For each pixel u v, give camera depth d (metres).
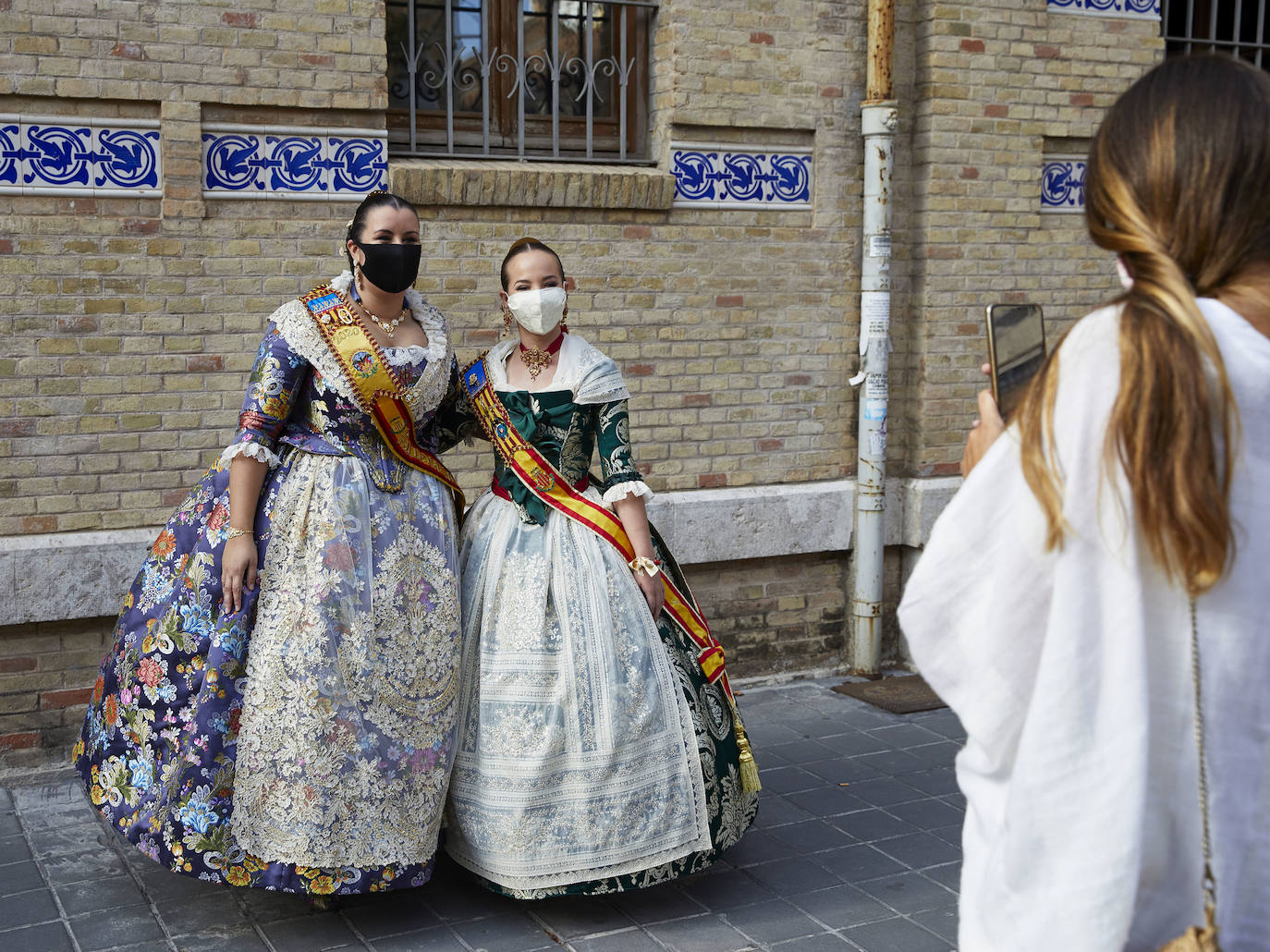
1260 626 1.18
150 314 4.39
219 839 3.09
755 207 5.38
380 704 3.14
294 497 3.16
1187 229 1.21
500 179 4.82
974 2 5.56
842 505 5.64
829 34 5.41
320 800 3.06
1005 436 1.29
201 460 4.52
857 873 3.73
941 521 1.33
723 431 5.43
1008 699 1.27
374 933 3.29
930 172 5.58
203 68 4.34
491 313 4.93
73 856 3.79
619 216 5.12
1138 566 1.18
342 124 4.60
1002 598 1.25
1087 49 5.82
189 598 3.17
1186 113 1.22
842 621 5.82
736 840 3.47
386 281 3.19
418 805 3.19
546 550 3.37
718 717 3.50
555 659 3.26
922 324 5.68
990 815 1.30
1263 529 1.17
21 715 4.36
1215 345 1.15
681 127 5.21
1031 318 1.51
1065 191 5.94
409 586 3.21
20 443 4.27
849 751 4.84
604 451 3.46
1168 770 1.19
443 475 3.45
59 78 4.16
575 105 5.27
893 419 5.79
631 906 3.49
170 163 4.34
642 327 5.23
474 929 3.32
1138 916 1.22
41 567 4.25
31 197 4.20
